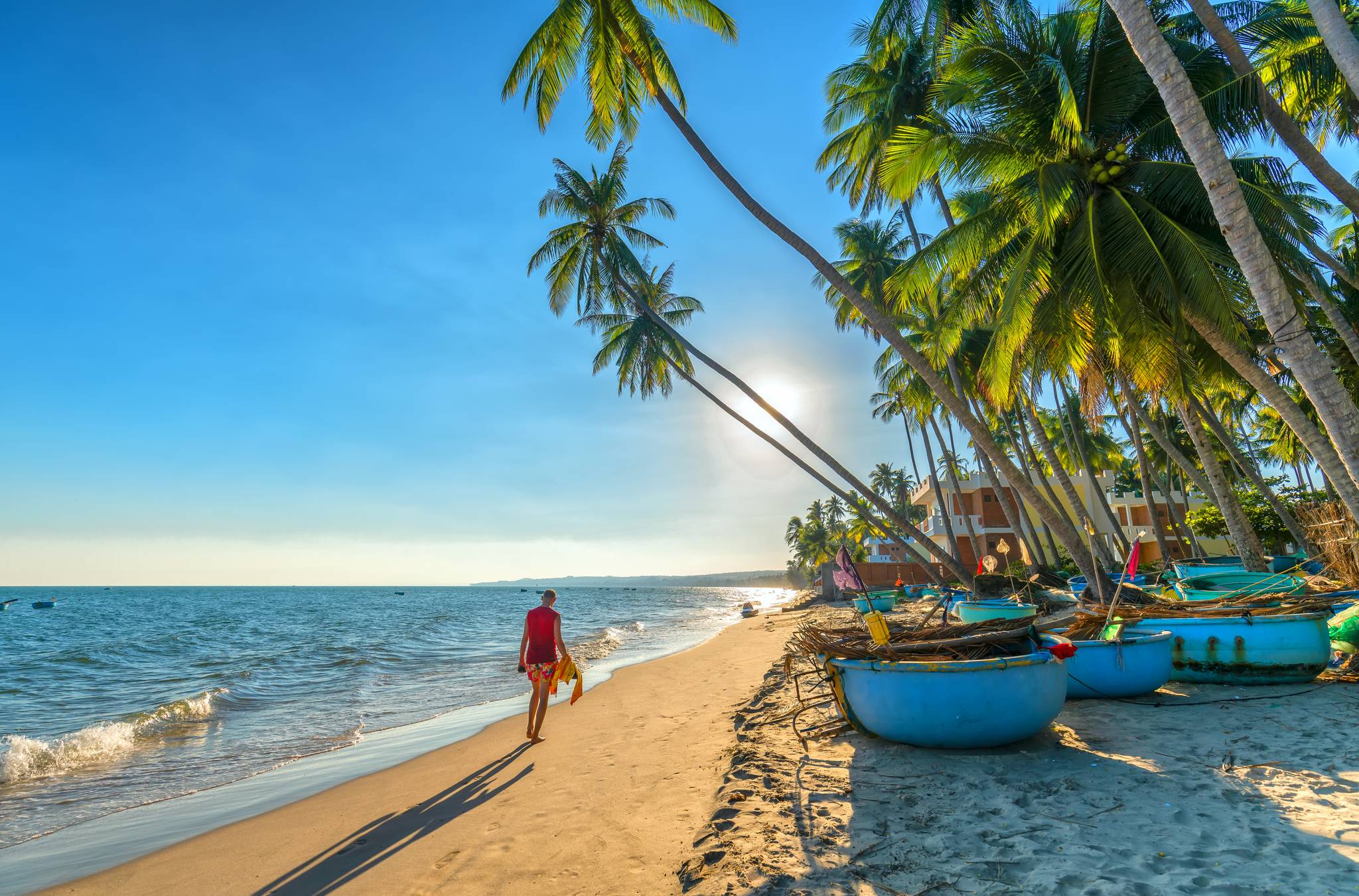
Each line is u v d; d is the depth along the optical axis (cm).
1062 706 548
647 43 1173
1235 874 313
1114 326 1094
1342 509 1334
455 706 1180
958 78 1273
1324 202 1443
